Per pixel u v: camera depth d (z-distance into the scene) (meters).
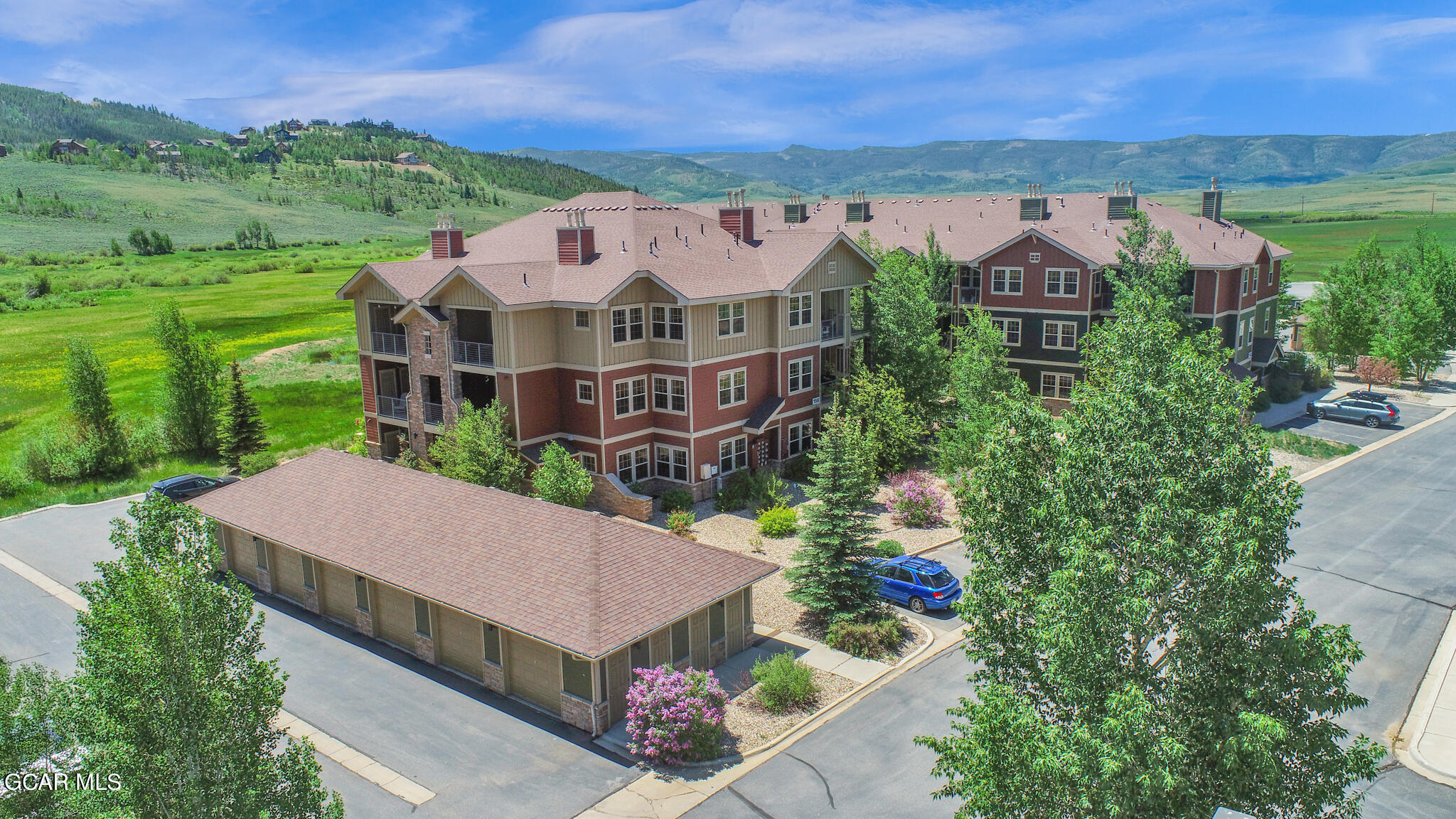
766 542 35.12
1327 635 13.02
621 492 37.38
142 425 53.56
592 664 21.86
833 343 46.06
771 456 43.97
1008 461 15.74
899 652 26.44
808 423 45.19
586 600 22.73
